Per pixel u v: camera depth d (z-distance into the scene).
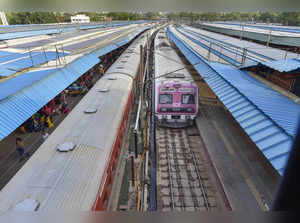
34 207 6.17
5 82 14.91
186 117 17.05
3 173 11.81
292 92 12.79
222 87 15.30
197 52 27.17
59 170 7.70
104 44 34.19
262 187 10.84
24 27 41.91
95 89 15.66
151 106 19.58
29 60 20.92
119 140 11.59
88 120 11.26
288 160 1.27
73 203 6.57
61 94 21.27
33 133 15.78
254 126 10.09
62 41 34.66
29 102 13.30
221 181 11.23
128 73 19.75
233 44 27.94
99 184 7.53
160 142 15.39
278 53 20.61
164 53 30.06
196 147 14.91
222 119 18.05
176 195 11.04
